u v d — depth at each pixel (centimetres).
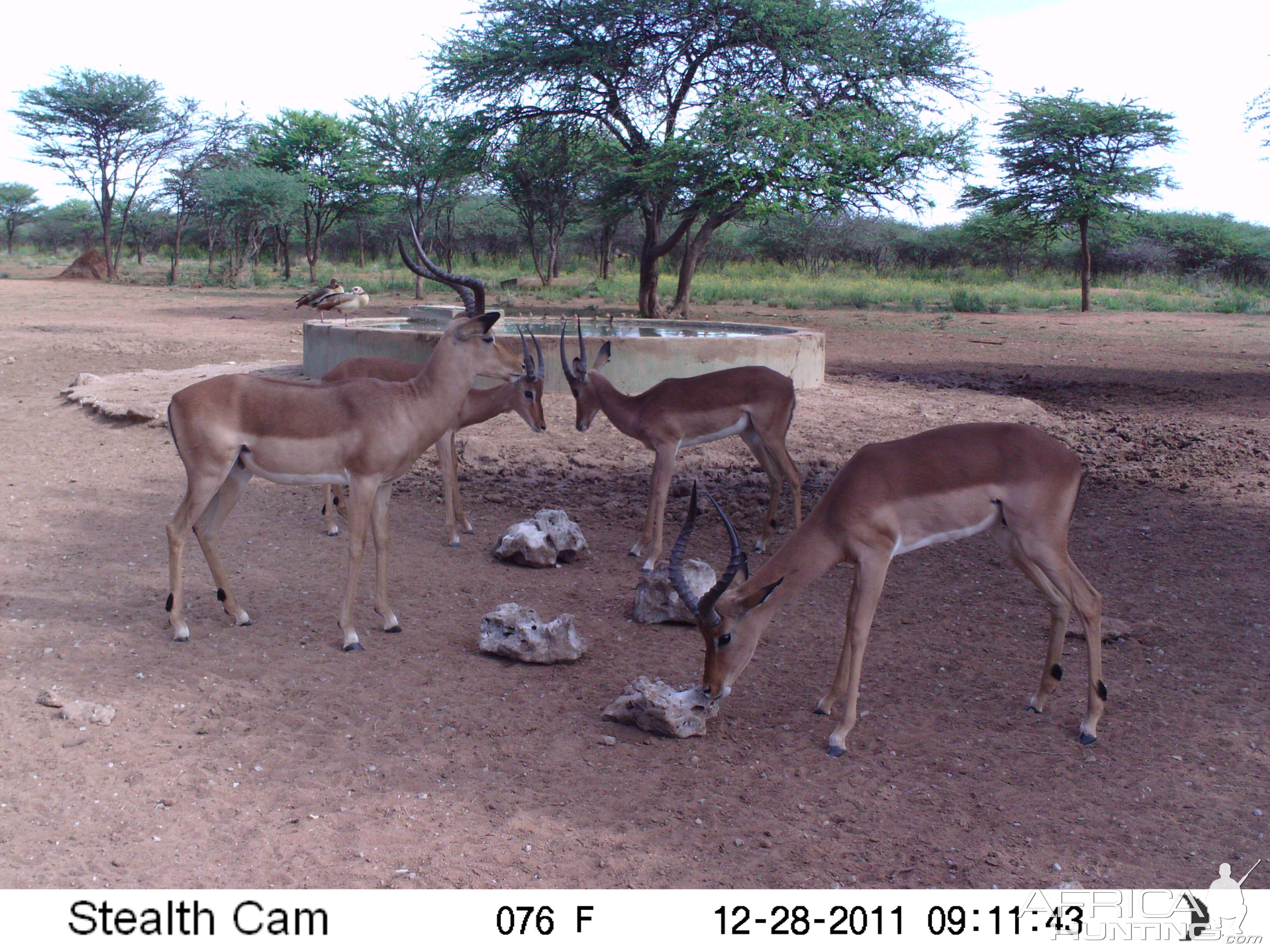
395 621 589
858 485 453
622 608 642
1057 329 2648
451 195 3775
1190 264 5047
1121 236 3466
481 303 607
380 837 382
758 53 2362
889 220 5416
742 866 370
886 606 652
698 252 2545
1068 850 383
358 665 540
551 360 1179
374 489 560
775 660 566
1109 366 1883
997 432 466
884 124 2278
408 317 1648
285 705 491
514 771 438
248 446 543
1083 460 1080
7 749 434
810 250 5275
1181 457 1095
